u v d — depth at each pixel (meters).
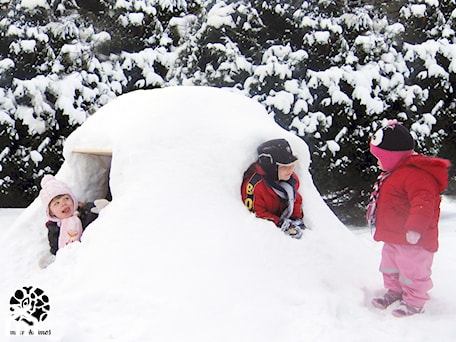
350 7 7.09
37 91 6.73
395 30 6.83
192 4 8.68
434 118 6.79
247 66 6.64
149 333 2.77
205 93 4.14
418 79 6.95
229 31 6.83
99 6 8.09
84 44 7.44
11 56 6.96
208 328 2.81
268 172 3.47
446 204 7.76
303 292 3.17
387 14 7.45
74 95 6.83
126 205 3.48
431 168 3.09
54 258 4.08
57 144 6.79
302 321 2.89
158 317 2.89
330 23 6.71
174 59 7.46
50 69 7.00
